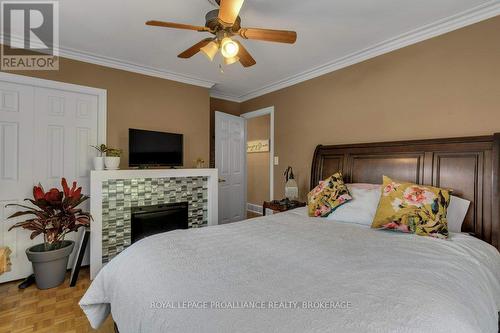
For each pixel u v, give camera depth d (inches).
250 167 233.5
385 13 82.0
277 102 156.1
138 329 39.4
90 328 72.4
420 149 90.1
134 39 100.0
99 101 118.5
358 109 113.2
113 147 121.6
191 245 58.0
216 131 164.4
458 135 84.4
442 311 33.9
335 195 92.7
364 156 106.7
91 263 105.7
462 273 47.6
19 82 101.0
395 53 100.7
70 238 112.6
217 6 78.4
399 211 72.7
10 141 100.3
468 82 82.5
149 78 133.3
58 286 96.8
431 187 75.4
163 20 86.7
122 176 113.8
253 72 135.0
